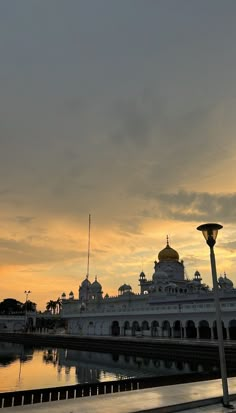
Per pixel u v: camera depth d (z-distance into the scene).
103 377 54.62
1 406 18.94
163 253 137.88
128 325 109.88
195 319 87.75
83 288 161.50
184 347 70.06
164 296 117.31
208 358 64.62
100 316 117.81
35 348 110.44
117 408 15.98
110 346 91.06
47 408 15.93
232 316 80.19
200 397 18.14
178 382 25.05
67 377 54.88
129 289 150.25
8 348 110.75
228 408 17.19
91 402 17.03
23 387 46.97
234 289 104.69
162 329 97.12
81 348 102.56
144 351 79.38
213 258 19.39
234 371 27.98
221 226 19.70
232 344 64.56
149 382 23.86
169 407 16.52
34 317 182.62
